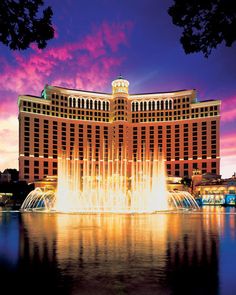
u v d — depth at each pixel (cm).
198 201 13825
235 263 1803
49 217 5619
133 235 3011
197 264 1784
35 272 1614
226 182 14275
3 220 4891
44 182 15125
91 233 3161
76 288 1365
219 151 18912
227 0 1273
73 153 19375
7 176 16512
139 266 1734
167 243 2519
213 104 19238
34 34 1408
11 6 1352
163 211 7850
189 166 19438
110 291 1328
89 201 10650
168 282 1445
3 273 1598
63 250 2200
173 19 1424
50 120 18900
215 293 1308
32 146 18150
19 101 18400
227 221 4709
